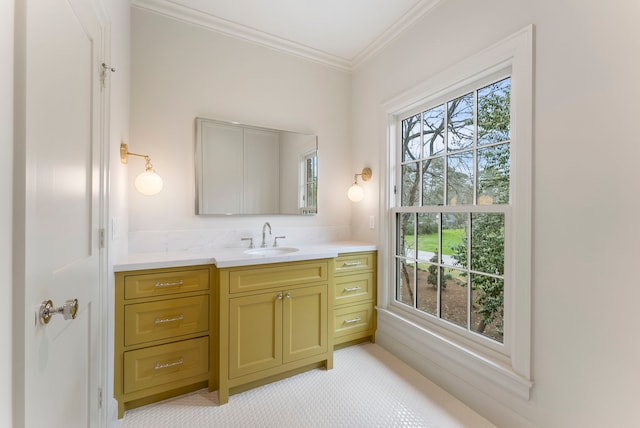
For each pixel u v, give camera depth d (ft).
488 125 5.57
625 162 3.59
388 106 7.80
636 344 3.52
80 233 3.43
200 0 6.64
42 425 2.43
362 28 7.55
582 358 3.99
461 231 6.11
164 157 6.91
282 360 6.22
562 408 4.19
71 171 3.12
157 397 5.59
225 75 7.63
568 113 4.12
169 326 5.54
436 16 6.42
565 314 4.16
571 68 4.09
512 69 4.93
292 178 8.50
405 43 7.32
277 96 8.34
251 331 5.90
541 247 4.45
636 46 3.51
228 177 7.62
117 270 5.03
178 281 5.61
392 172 7.94
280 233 8.39
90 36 3.67
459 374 5.76
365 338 8.28
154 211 6.82
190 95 7.21
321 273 6.68
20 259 2.05
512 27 4.87
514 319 4.80
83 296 3.55
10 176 1.97
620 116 3.63
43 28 2.39
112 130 4.75
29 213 2.16
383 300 7.97
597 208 3.84
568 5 4.12
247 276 5.86
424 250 7.04
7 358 1.93
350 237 9.40
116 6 4.94
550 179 4.33
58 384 2.81
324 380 6.36
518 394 4.71
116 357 5.08
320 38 8.00
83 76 3.44
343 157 9.37
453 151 6.30
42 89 2.39
